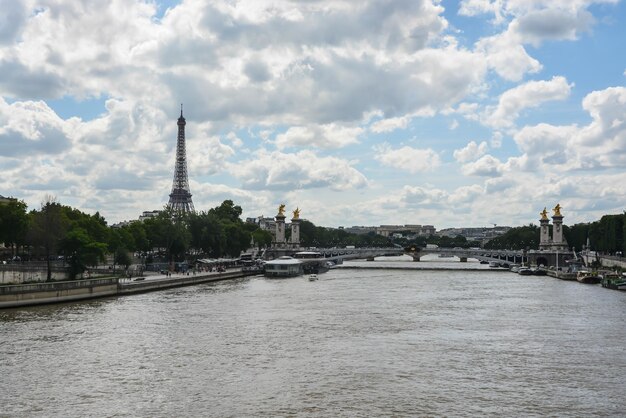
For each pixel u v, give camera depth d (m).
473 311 158.38
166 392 80.12
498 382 85.38
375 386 83.06
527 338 117.44
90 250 198.38
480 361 97.50
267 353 102.50
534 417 71.31
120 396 78.44
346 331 124.19
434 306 169.62
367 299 188.50
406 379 86.62
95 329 123.81
